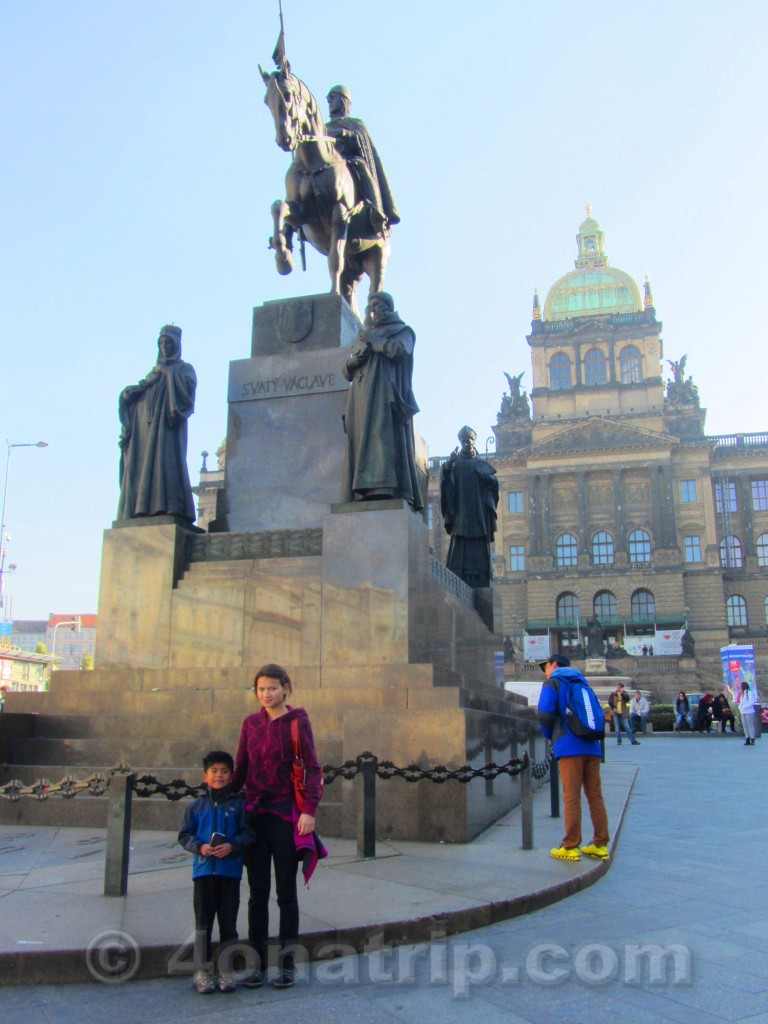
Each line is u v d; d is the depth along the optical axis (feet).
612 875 25.57
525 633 289.33
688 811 40.22
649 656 255.29
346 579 33.06
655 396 314.96
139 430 39.19
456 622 41.75
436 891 21.17
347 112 50.62
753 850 29.94
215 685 33.86
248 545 37.09
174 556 36.70
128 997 15.87
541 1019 14.92
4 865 23.44
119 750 31.68
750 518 298.76
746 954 18.21
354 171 48.01
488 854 25.82
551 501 301.02
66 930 17.63
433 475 257.96
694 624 283.59
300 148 43.21
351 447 35.09
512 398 322.34
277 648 34.19
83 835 27.81
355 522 33.40
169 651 35.73
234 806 16.81
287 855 16.81
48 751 32.24
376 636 32.30
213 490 267.18
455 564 55.01
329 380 40.09
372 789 25.34
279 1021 14.80
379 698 30.42
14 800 22.07
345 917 18.79
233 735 31.50
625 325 323.37
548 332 330.13
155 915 18.67
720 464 302.86
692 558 288.92
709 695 130.52
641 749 91.97
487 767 26.30
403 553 32.65
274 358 41.14
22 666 256.93
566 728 26.50
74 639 554.87
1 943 16.85
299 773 17.15
